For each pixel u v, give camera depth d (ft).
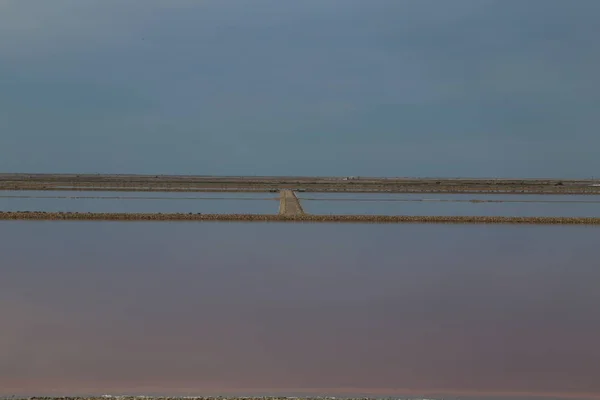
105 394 359.66
